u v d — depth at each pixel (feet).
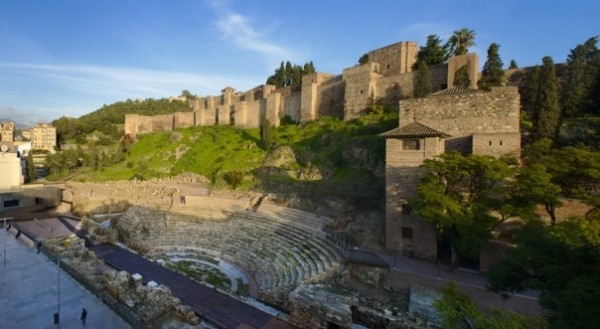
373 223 129.59
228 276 117.70
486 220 91.81
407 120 140.77
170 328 81.10
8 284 105.70
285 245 127.54
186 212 173.68
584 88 137.90
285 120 291.38
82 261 122.11
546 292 58.18
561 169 89.35
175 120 399.85
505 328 45.06
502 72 171.94
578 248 57.88
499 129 123.95
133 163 306.76
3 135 489.67
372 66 220.43
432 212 94.38
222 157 269.64
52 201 237.66
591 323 43.16
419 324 75.41
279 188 189.37
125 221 170.50
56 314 82.38
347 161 185.26
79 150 344.90
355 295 92.38
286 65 377.09
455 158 99.96
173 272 118.21
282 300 94.68
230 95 385.09
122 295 94.07
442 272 97.66
